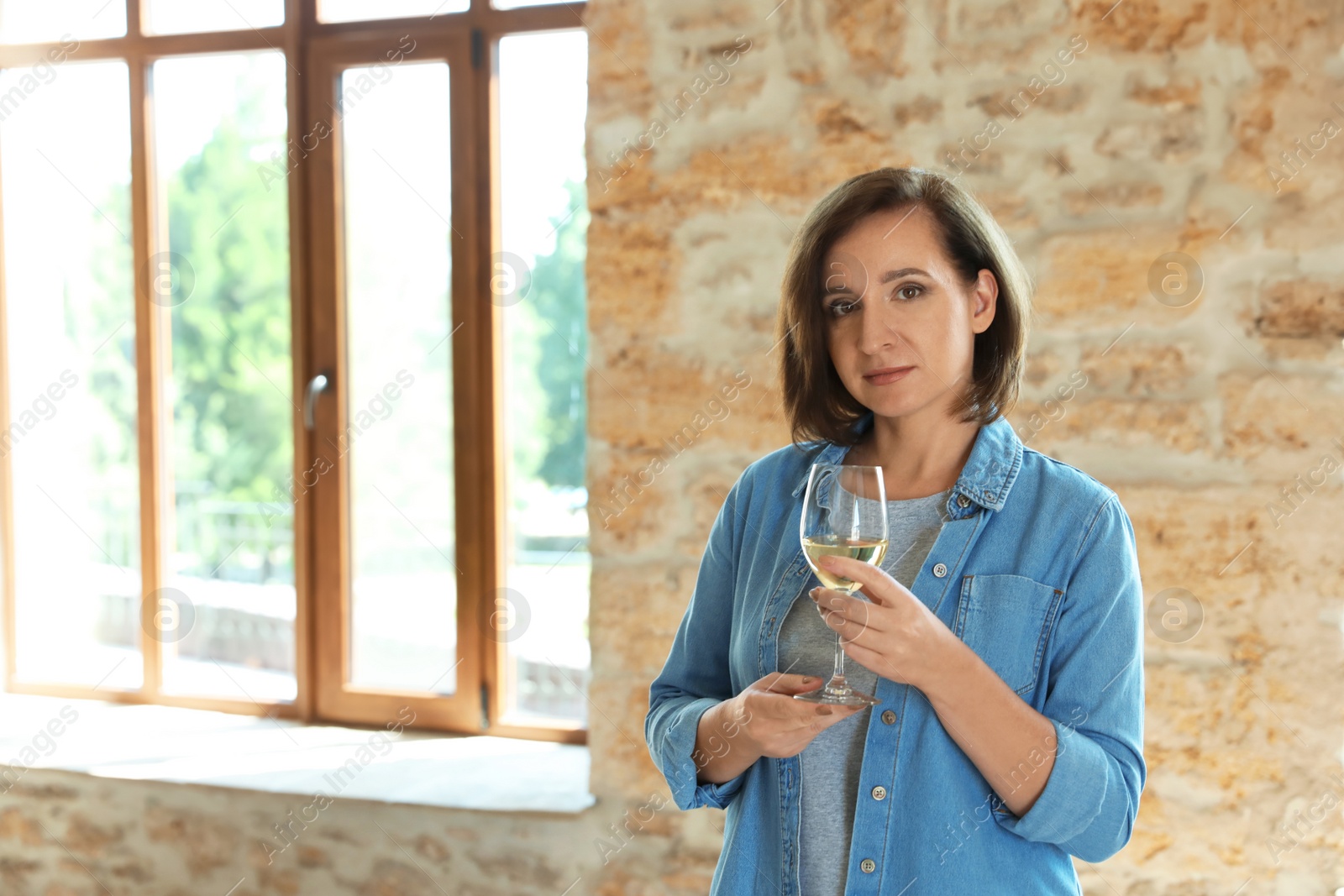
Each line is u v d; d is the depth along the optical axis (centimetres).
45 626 304
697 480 213
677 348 213
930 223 109
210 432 366
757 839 113
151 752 258
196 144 283
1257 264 181
